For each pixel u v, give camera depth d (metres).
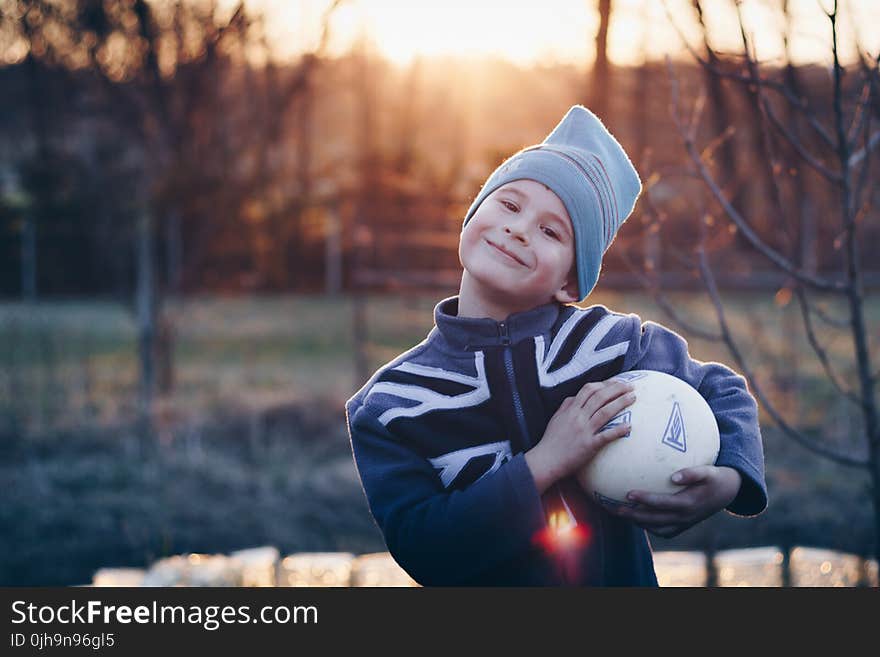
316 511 6.71
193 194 9.04
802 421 8.25
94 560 5.86
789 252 3.37
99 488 7.09
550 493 2.15
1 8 8.73
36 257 12.84
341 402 9.56
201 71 8.69
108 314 14.92
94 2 8.50
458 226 10.70
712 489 2.05
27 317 12.34
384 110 19.97
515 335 2.19
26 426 8.49
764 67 3.67
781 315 12.31
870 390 3.32
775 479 6.98
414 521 2.06
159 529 6.28
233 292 10.76
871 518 6.17
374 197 10.65
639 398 2.11
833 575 4.63
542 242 2.10
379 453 2.17
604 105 5.51
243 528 6.42
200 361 11.82
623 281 8.92
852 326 3.29
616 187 2.26
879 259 9.34
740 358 3.27
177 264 9.75
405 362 2.26
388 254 10.83
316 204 10.36
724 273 9.02
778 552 5.04
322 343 13.16
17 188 9.73
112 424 8.56
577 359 2.19
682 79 4.46
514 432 2.12
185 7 8.59
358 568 5.12
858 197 3.18
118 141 9.38
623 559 2.24
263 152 9.41
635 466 2.05
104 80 8.78
